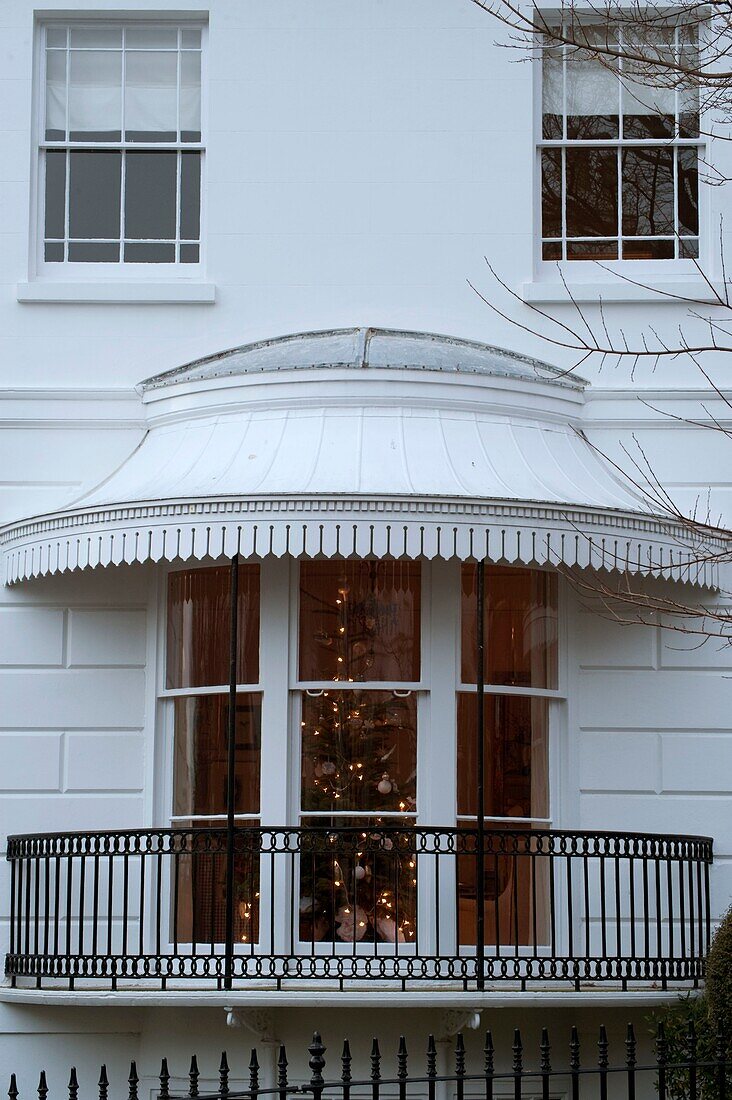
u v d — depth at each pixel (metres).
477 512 10.39
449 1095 10.83
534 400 11.65
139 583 12.17
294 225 12.65
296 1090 7.06
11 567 11.67
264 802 11.31
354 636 11.49
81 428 12.48
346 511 10.32
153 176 13.00
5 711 12.09
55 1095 11.42
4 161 12.80
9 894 11.89
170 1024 11.21
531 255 12.59
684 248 12.84
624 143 12.90
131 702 12.05
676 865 11.86
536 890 11.55
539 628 11.85
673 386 12.42
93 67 13.07
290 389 11.34
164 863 11.67
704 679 12.06
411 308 12.55
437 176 12.66
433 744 11.35
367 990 10.38
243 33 12.85
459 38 12.80
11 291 12.64
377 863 11.21
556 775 11.84
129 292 12.57
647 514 10.90
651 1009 11.09
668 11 12.61
